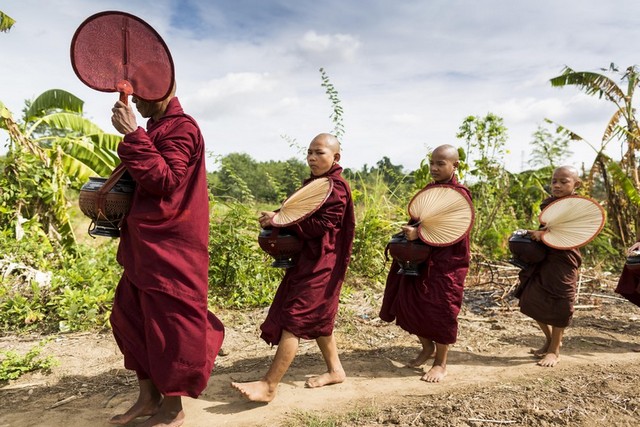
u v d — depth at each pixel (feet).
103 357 16.42
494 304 24.29
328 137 13.66
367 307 22.66
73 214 31.27
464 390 14.11
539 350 17.52
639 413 12.51
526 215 40.83
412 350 17.67
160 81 10.88
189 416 12.28
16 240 25.96
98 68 10.48
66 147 32.60
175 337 10.47
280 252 13.17
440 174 15.16
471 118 34.71
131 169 10.11
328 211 12.88
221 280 23.98
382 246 28.35
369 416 12.31
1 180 28.22
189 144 10.75
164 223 10.57
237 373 15.21
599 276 29.55
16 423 12.13
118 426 11.81
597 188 45.37
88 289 21.42
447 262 14.60
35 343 17.49
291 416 12.33
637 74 37.60
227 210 25.49
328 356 14.29
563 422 11.98
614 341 19.35
